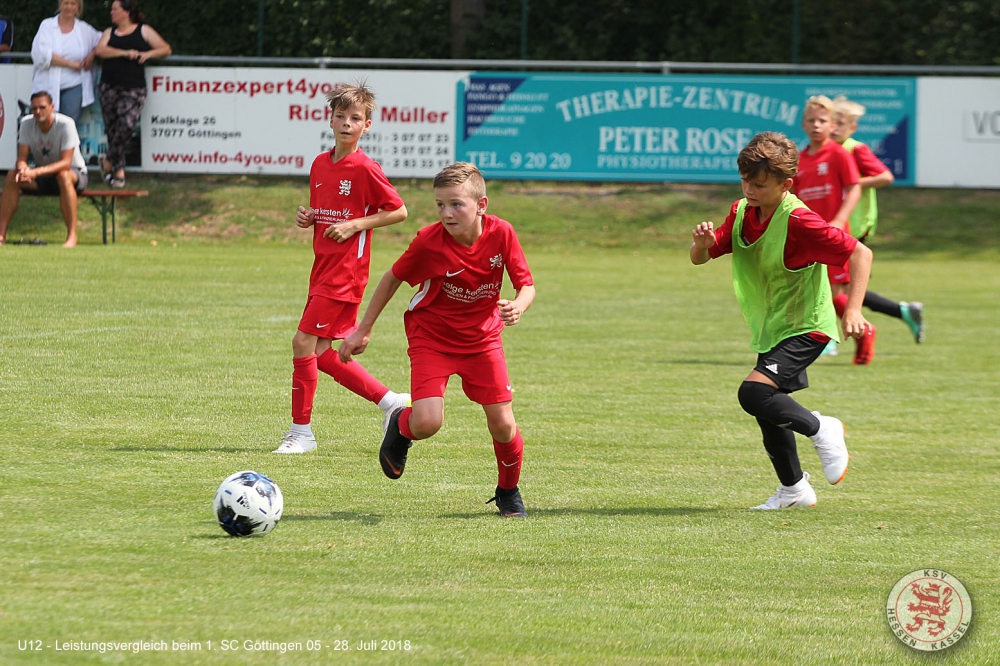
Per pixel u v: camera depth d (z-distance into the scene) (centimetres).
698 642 1078
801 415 1586
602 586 1240
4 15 6481
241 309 3534
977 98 5741
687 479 1800
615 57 6906
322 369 2005
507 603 1172
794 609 1182
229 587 1181
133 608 1104
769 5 6862
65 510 1469
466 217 1451
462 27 6831
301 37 6856
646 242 5803
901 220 5938
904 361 3105
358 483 1706
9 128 5497
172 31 6788
